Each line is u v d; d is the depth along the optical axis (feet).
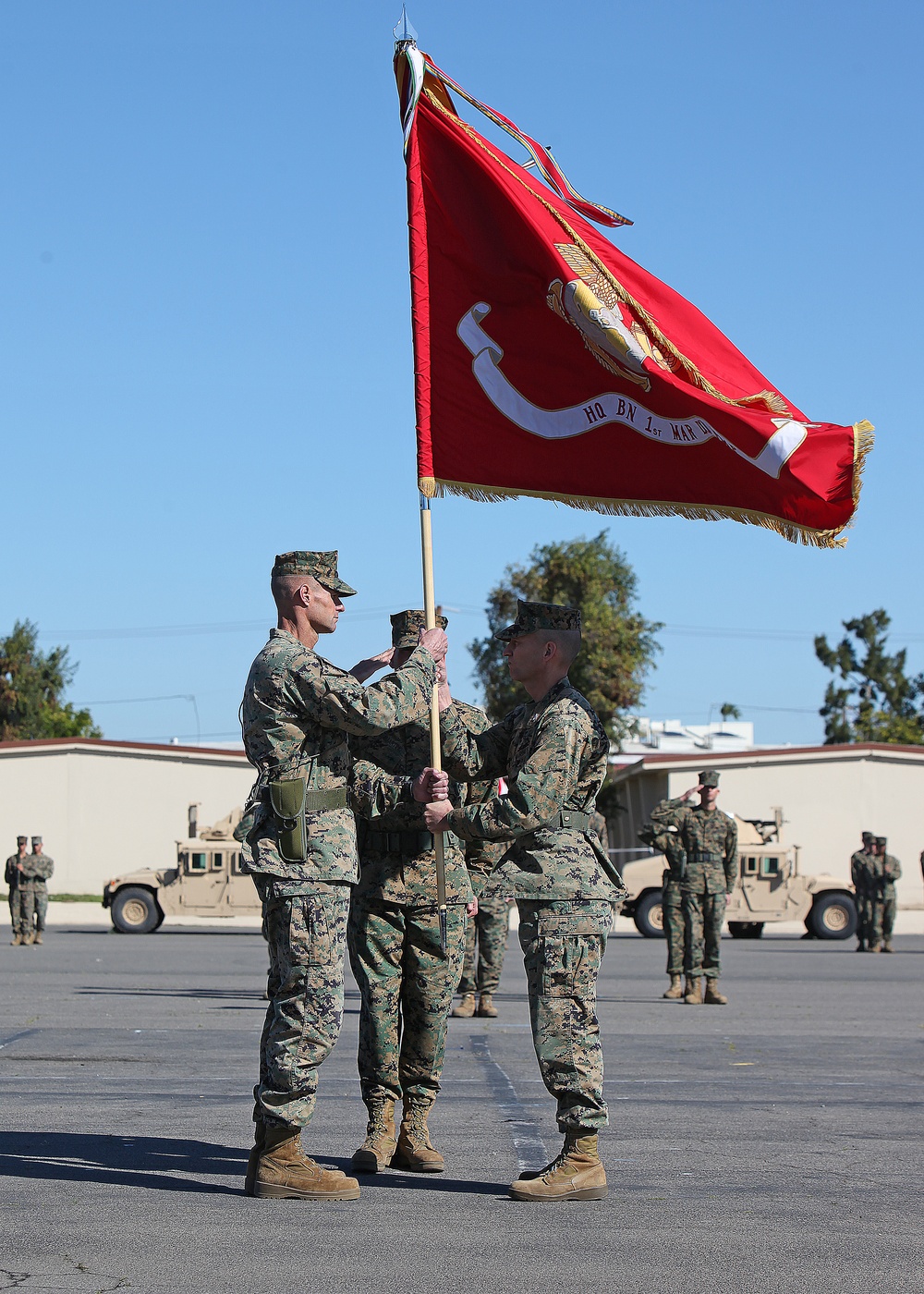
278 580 18.99
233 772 146.41
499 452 23.44
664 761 140.05
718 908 48.70
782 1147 21.98
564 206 24.13
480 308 23.81
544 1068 18.04
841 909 100.58
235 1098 25.68
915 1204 17.98
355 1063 32.07
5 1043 34.55
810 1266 14.84
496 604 176.65
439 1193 18.22
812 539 23.00
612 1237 15.97
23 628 244.63
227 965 66.23
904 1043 36.83
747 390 23.66
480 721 22.71
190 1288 13.58
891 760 140.05
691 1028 40.29
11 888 85.25
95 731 251.19
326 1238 15.61
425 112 24.11
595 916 18.12
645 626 175.94
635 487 23.30
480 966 43.21
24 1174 18.83
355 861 18.07
